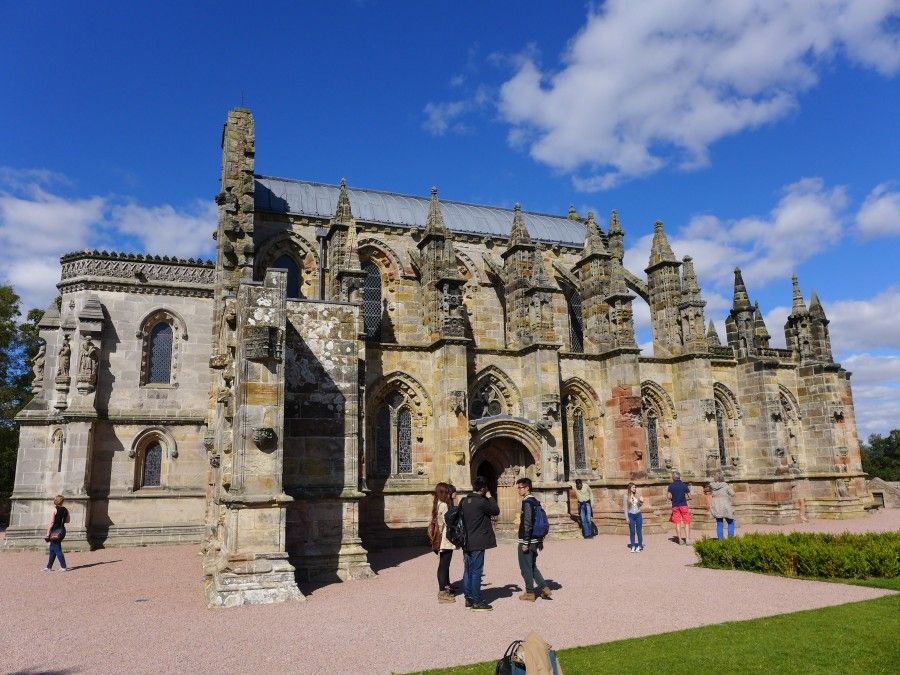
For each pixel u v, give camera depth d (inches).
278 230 1689.2
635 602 774.5
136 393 1696.6
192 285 1781.5
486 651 570.9
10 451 2485.2
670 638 593.6
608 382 1750.7
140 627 692.1
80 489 1566.2
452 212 2075.5
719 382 1966.0
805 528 1695.4
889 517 1979.6
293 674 517.0
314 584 949.8
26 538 1556.3
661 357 1868.8
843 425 2022.6
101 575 1117.7
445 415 1466.5
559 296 1994.3
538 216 2276.1
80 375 1620.3
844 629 614.5
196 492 1695.4
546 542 1491.1
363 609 759.1
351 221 1544.0
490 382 1637.6
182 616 745.0
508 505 1608.0
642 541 1379.2
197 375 1759.4
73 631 681.0
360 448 1243.2
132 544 1612.9
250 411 872.3
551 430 1577.3
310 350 1047.0
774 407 1907.0
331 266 1545.3
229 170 1408.7
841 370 2193.7
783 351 2124.8
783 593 820.0
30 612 794.8
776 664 512.1
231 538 838.5
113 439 1654.8
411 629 655.8
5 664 564.1
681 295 1910.7
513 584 910.4
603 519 1680.6
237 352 923.4
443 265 1577.3
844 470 1990.7
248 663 549.6
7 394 2480.3
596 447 1738.4
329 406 1041.5
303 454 1012.5
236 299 1004.6
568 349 1975.9
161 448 1708.9
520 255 1706.4
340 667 533.0
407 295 1781.5
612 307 1756.9
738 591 838.5
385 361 1507.1
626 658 529.3
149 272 1758.1
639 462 1658.5
